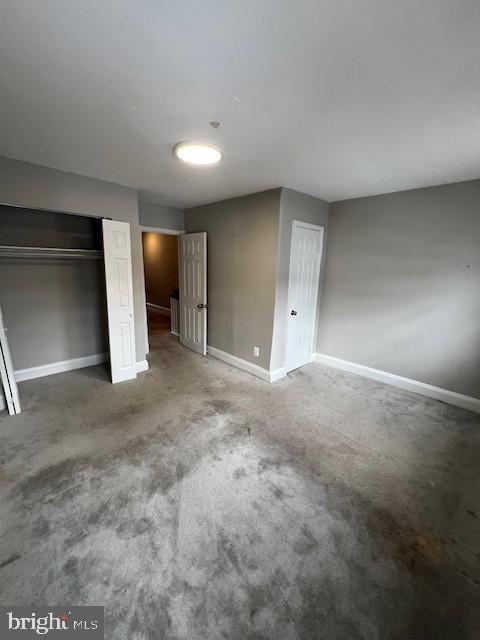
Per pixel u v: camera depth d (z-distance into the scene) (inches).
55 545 56.4
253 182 113.9
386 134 71.6
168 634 43.8
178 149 82.1
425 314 122.9
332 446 89.9
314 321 158.6
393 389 131.5
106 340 157.2
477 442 93.7
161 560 54.2
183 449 86.4
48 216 131.1
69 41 43.4
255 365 143.3
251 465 80.4
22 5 37.2
